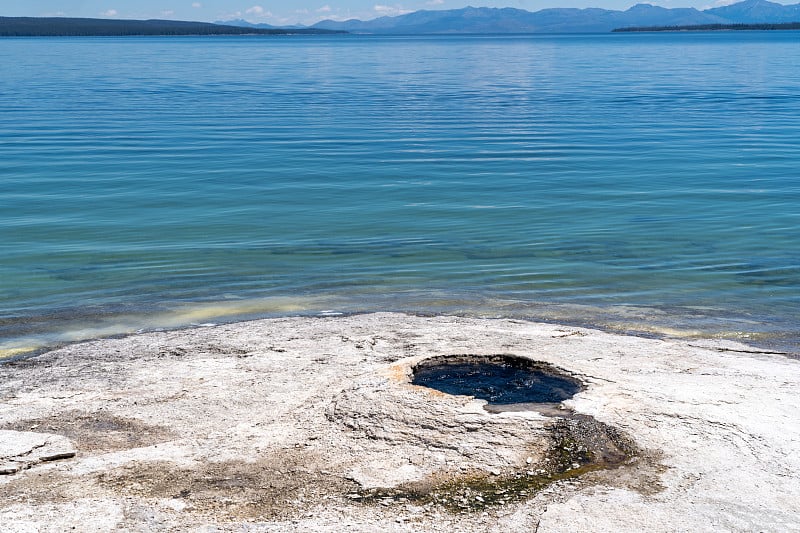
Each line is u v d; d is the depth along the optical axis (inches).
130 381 400.2
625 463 299.9
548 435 322.3
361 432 327.3
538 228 810.2
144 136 1477.6
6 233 777.6
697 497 273.9
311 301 573.0
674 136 1498.5
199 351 448.1
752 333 498.3
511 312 544.7
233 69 3814.0
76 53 5703.7
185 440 327.0
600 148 1348.4
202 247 733.9
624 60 4648.1
